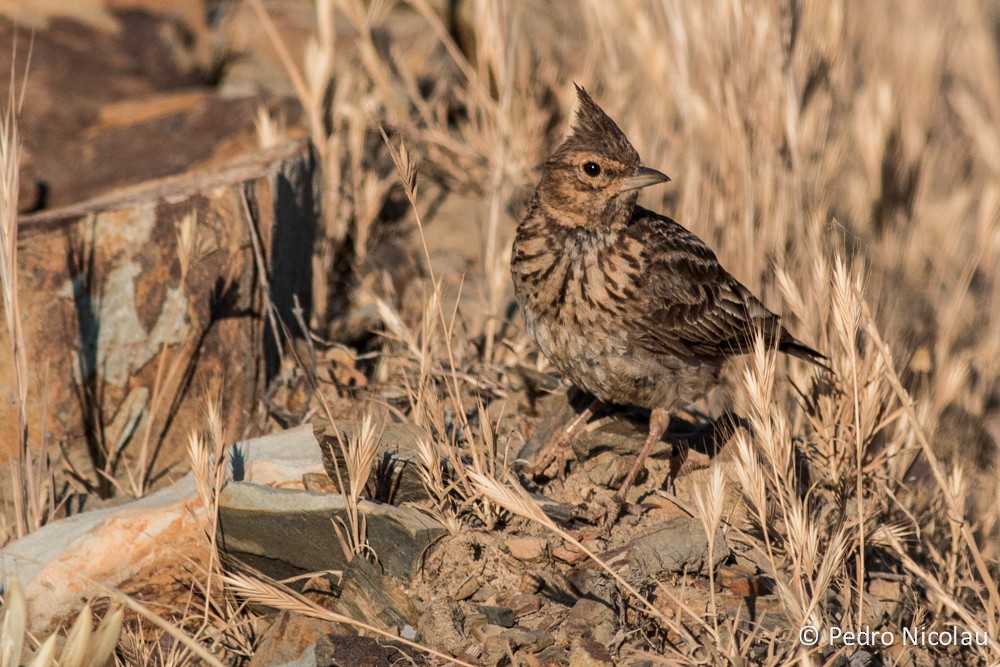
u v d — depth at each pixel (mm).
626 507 8906
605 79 16547
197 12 17297
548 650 7375
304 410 10422
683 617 7789
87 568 8180
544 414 10453
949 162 19672
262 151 12188
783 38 12789
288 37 17344
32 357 9719
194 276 10203
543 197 9297
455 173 15695
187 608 7988
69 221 9758
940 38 18672
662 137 14602
